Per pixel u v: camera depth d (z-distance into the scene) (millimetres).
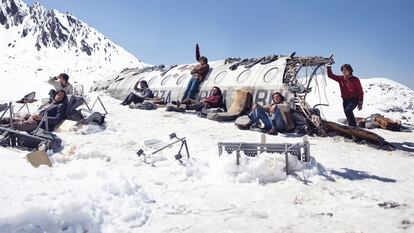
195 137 10477
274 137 10953
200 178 6645
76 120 11242
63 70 118938
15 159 6137
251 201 5453
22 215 3648
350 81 11742
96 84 26266
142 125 12320
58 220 3840
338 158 8367
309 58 12711
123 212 4520
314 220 4684
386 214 4879
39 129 8430
